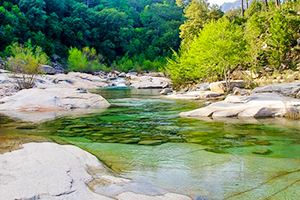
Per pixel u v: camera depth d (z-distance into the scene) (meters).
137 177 2.79
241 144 4.23
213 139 4.61
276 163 3.23
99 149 3.98
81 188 2.30
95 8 76.12
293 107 6.89
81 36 56.22
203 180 2.71
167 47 66.69
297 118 6.62
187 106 9.69
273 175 2.83
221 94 12.71
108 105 10.01
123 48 65.19
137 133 5.21
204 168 3.09
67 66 41.72
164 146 4.16
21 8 52.47
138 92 18.55
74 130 5.50
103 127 5.87
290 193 2.38
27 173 2.50
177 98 12.92
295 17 19.44
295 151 3.78
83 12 64.50
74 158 3.00
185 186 2.56
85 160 3.08
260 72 17.19
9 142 4.04
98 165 3.02
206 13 37.34
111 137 4.85
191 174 2.89
